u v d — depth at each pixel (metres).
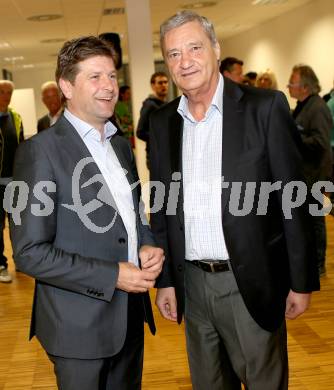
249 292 1.67
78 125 1.59
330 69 8.89
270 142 1.62
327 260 4.62
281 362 1.78
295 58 10.29
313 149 3.78
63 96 1.60
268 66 11.83
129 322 1.74
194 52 1.64
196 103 1.72
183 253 1.79
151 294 3.97
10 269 4.95
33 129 11.80
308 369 2.75
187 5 8.73
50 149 1.51
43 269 1.45
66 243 1.53
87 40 1.53
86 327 1.54
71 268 1.47
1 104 4.43
